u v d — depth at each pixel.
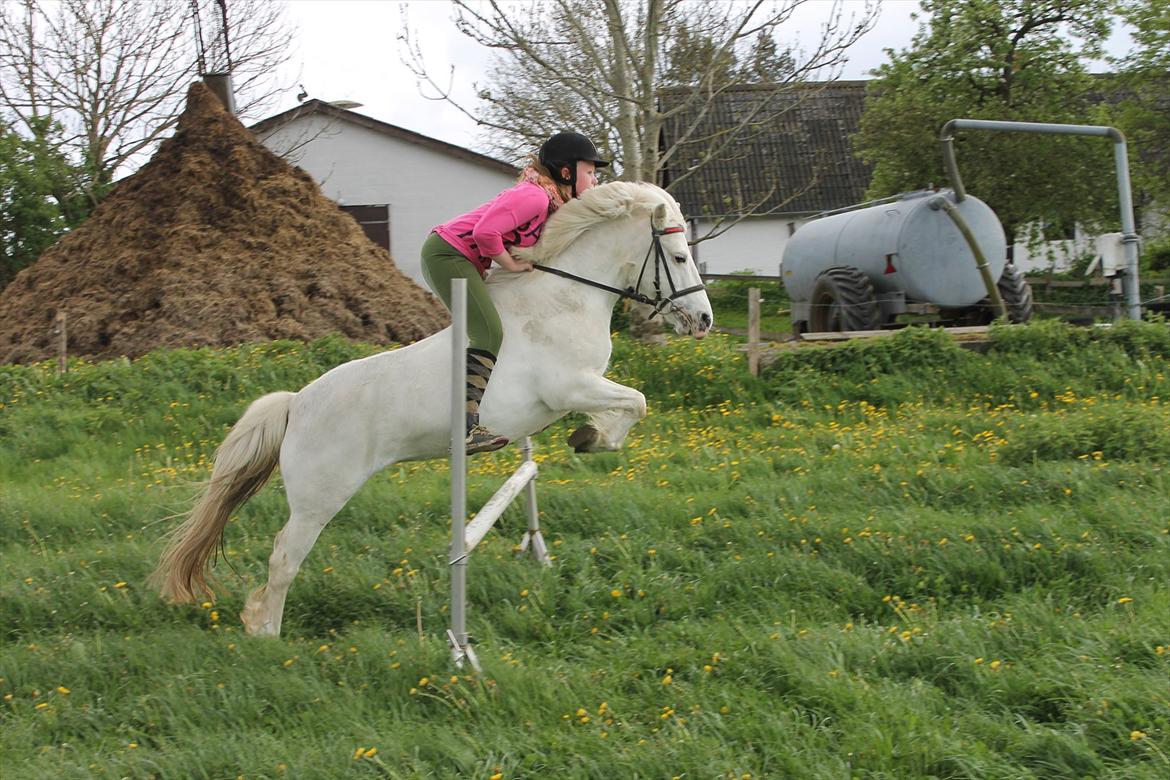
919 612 5.25
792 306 16.75
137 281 14.27
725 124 29.47
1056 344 11.26
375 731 4.14
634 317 14.05
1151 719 3.90
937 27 22.62
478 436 5.28
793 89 15.16
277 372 11.33
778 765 3.78
